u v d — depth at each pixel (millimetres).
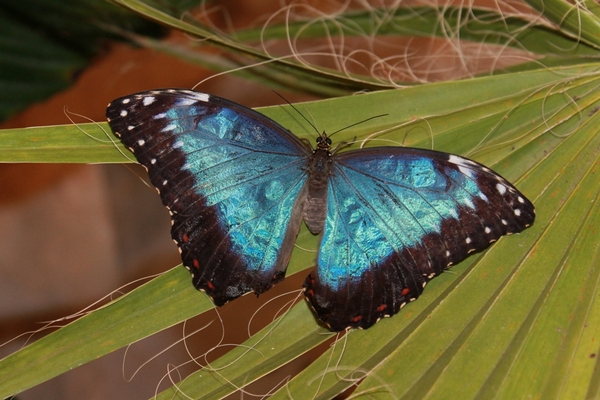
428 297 604
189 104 609
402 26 673
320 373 597
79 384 729
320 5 752
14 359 592
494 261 602
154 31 691
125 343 598
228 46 626
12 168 773
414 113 617
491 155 614
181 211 608
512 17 644
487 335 594
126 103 605
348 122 620
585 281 595
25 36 691
